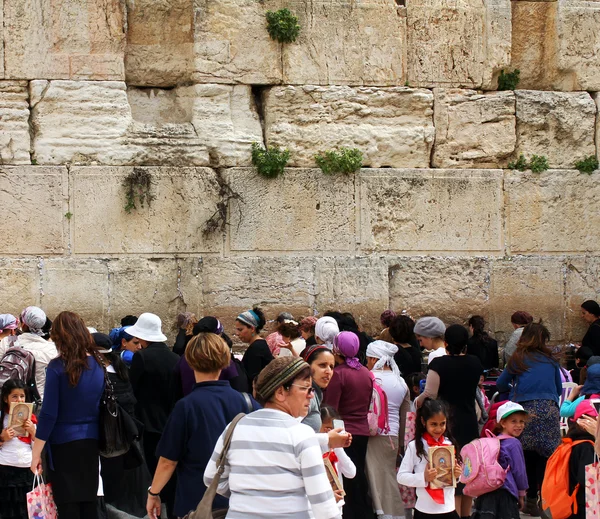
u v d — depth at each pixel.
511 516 7.72
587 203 13.63
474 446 7.81
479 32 13.48
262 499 5.05
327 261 12.89
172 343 12.48
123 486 8.62
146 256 12.53
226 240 12.73
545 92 13.66
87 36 12.55
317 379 7.43
